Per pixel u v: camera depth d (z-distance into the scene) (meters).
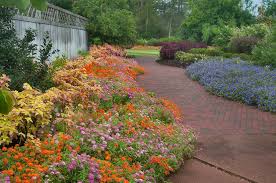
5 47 7.79
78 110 6.60
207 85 13.49
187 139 6.67
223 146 7.02
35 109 5.37
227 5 36.38
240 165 6.05
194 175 5.55
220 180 5.45
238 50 23.84
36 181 3.77
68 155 4.39
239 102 11.33
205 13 37.53
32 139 4.93
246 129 8.32
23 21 11.00
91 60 13.48
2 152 4.51
